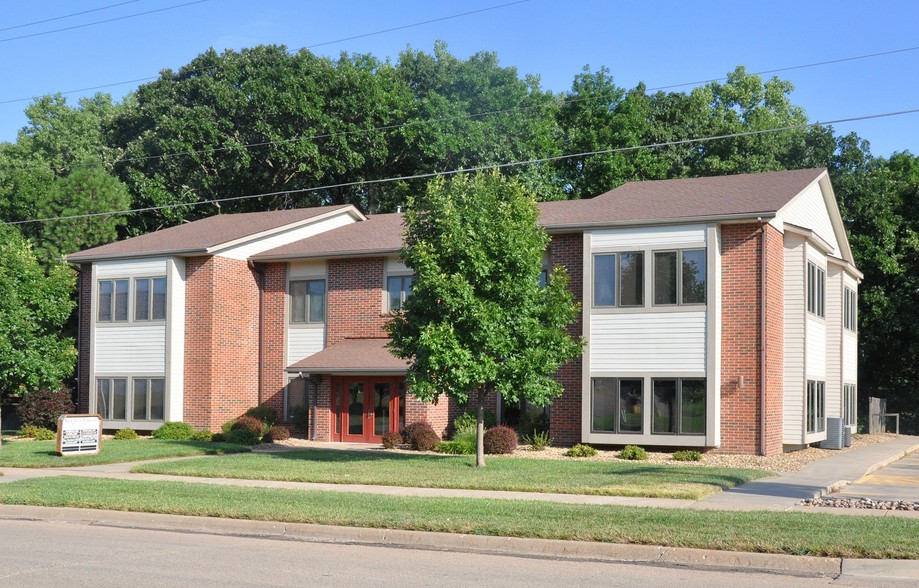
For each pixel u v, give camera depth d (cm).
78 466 2508
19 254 3416
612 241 2828
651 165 5166
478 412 2353
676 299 2750
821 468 2395
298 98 5066
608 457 2677
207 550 1317
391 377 3259
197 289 3491
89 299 3762
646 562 1236
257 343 3619
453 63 5647
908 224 4591
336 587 1054
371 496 1784
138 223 5266
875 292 4488
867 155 5144
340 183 5528
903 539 1255
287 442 3281
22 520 1667
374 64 5834
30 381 3011
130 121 5562
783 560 1190
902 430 4819
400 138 5272
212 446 2959
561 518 1470
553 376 2919
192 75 5472
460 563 1221
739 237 2758
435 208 2355
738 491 1906
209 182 5147
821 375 3191
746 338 2730
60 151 6744
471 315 2262
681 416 2731
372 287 3419
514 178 2436
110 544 1371
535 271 2328
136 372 3538
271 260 3581
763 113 5625
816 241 3006
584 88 5466
